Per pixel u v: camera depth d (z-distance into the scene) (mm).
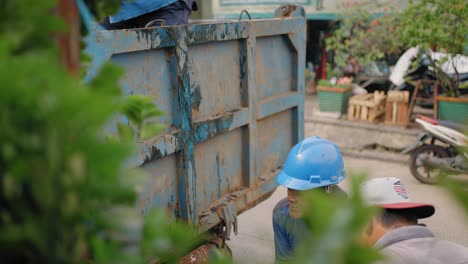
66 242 491
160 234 624
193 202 2775
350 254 433
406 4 8484
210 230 3051
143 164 2482
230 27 3041
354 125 7910
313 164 2641
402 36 7430
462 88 7520
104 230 558
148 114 880
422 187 6305
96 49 2041
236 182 3297
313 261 433
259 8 9898
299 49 3887
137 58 2443
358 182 444
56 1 545
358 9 8508
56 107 427
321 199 439
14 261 503
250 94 3289
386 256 444
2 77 418
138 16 3799
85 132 445
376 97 8109
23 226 477
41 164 450
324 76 10297
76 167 451
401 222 2076
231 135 3223
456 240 4820
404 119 7820
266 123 3613
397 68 8180
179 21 3803
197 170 2912
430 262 1896
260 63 3514
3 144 438
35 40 542
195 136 2775
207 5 10516
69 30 629
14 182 457
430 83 7762
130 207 568
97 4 797
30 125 438
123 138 854
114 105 459
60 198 467
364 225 432
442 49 7336
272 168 3727
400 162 7262
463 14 6852
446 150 6188
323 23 10273
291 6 3922
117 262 553
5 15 524
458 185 485
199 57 2881
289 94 3830
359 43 8516
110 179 476
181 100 2668
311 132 8242
